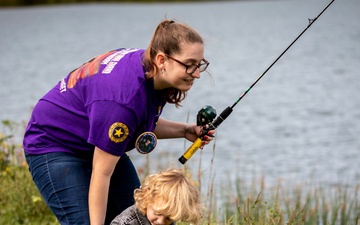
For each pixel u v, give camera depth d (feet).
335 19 333.42
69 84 13.69
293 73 138.00
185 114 81.30
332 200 30.37
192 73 12.76
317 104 94.48
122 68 13.01
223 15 360.48
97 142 12.80
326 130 73.20
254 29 273.95
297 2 522.06
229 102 95.96
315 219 26.50
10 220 21.44
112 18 358.02
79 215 13.37
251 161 54.65
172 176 12.61
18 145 25.77
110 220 14.88
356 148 62.08
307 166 53.11
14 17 377.91
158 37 12.82
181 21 13.39
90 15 387.75
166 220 12.67
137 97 12.79
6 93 105.19
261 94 105.70
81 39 242.78
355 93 105.91
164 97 13.47
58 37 255.91
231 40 230.48
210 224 17.95
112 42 226.58
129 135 12.87
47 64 161.99
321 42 214.90
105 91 12.86
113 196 14.75
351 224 26.37
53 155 13.60
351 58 165.68
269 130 73.20
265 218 18.20
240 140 66.23
